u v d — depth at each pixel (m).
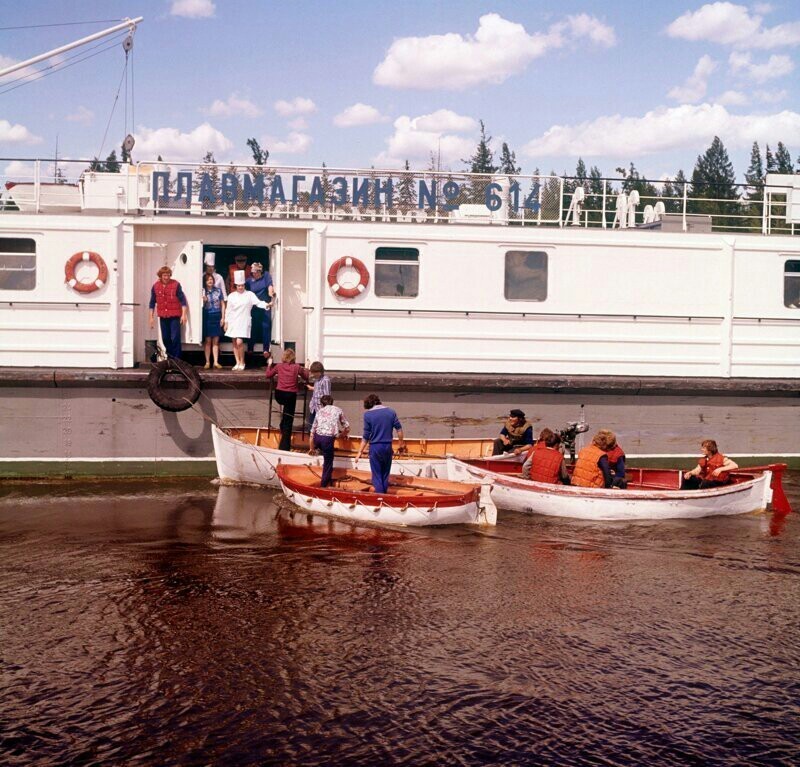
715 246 18.81
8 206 19.47
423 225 18.11
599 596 11.21
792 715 8.33
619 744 7.81
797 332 19.14
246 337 17.89
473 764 7.49
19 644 9.55
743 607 10.88
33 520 14.46
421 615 10.48
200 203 18.08
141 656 9.30
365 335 18.05
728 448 18.53
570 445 17.12
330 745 7.72
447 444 17.36
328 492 14.84
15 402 16.84
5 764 7.38
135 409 17.09
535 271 18.44
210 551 12.88
